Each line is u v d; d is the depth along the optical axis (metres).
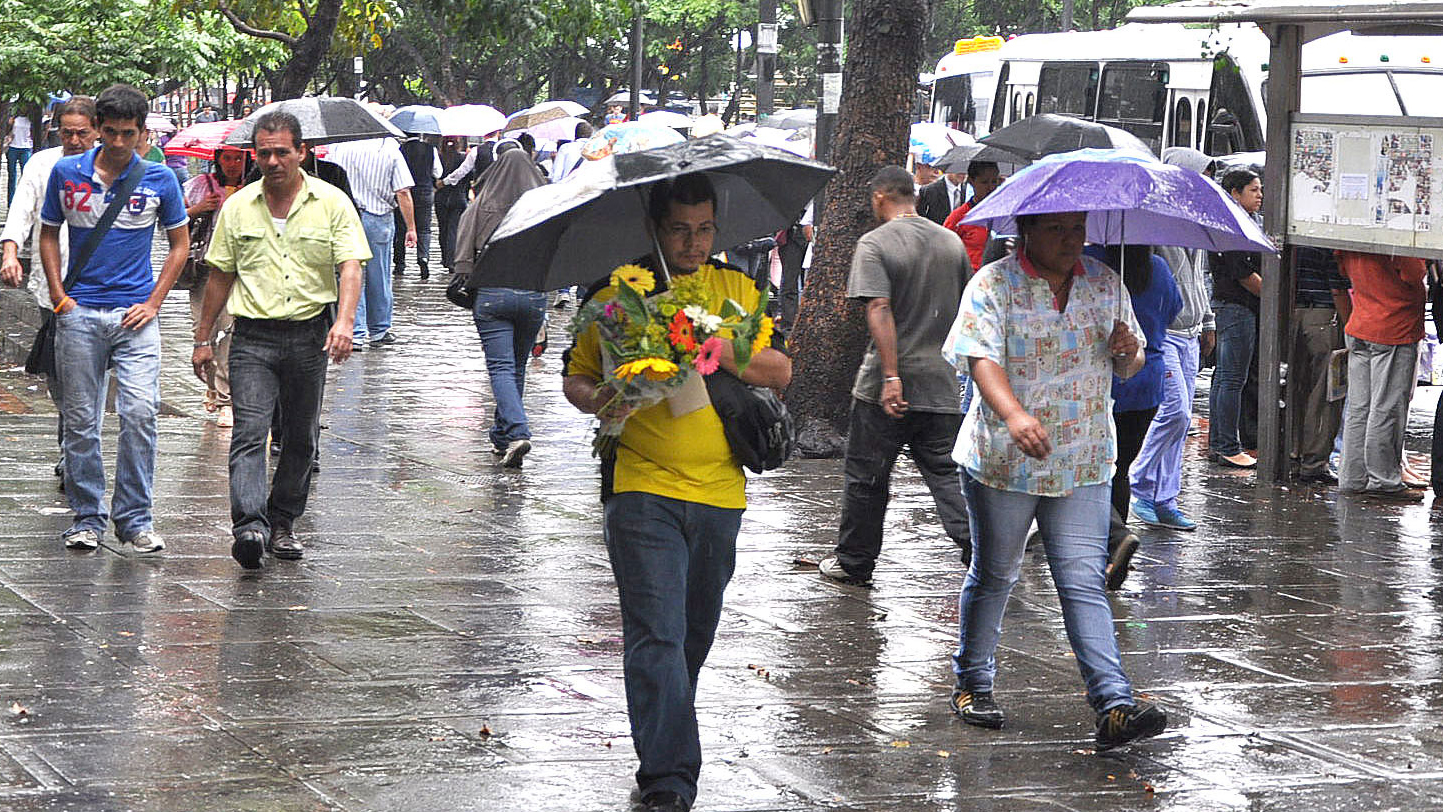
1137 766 6.81
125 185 9.95
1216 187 7.05
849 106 14.42
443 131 37.62
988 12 64.12
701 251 6.07
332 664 7.99
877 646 8.66
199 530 10.97
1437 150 12.54
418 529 11.29
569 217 6.09
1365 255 13.12
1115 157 6.95
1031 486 7.06
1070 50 28.92
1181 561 10.95
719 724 7.25
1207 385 21.09
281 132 9.73
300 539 10.86
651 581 6.04
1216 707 7.71
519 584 9.80
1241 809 6.32
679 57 72.19
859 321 14.34
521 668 8.02
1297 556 11.16
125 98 9.88
